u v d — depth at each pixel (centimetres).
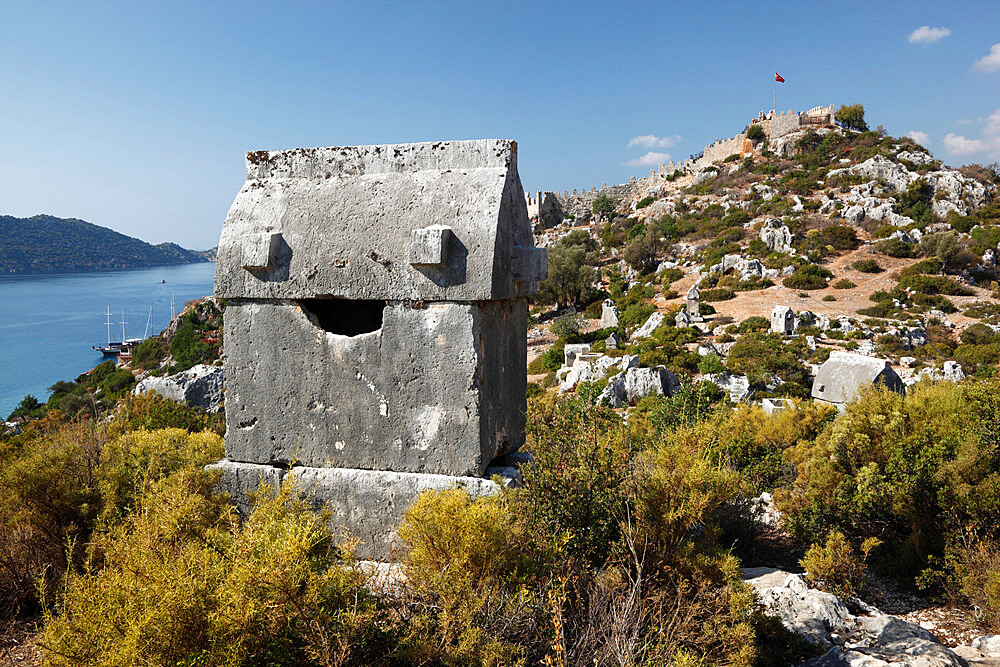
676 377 2156
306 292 364
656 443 466
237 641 206
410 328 351
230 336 385
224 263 379
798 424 814
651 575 313
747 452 797
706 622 292
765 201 6031
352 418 365
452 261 342
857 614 421
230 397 388
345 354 363
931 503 505
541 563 290
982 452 497
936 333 3219
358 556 362
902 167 5897
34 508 365
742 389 2062
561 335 3856
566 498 337
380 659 228
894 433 561
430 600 268
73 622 223
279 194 387
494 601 264
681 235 5894
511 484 351
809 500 581
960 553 468
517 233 385
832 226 5016
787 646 335
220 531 284
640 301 4394
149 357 4781
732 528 566
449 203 354
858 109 7438
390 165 381
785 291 4059
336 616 223
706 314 3569
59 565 362
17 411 3719
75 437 480
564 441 379
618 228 7119
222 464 388
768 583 462
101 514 369
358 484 359
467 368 342
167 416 927
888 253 4531
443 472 351
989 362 2625
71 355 8594
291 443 377
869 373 1060
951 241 4162
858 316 3472
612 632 265
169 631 204
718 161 7862
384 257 353
